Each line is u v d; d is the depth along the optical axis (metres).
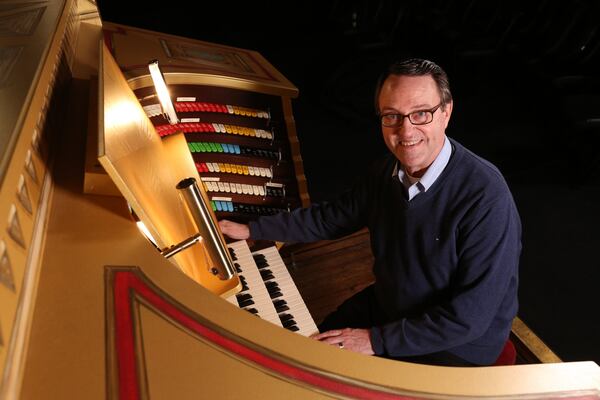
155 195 1.48
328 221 2.25
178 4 7.37
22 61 1.40
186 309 1.15
